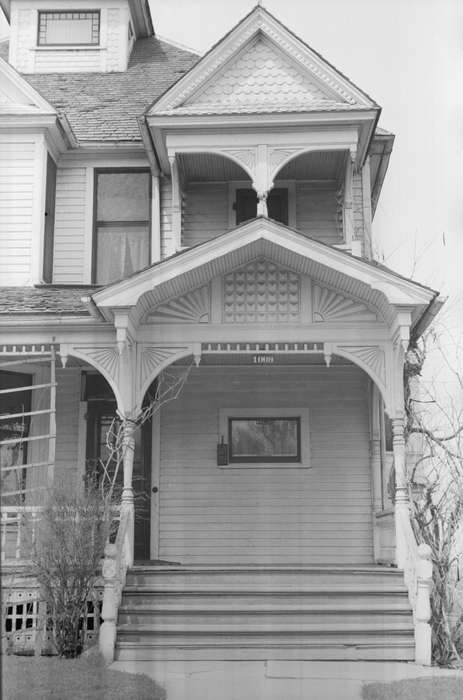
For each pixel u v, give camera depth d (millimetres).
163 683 6246
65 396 9875
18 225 10148
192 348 8438
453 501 8750
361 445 9781
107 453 9727
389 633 7086
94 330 8484
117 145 10633
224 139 9766
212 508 9648
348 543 9539
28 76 12008
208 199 10594
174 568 7969
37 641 7156
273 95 9969
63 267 10430
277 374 9961
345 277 8117
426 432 9031
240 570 7832
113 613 7000
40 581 7125
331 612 7266
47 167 10438
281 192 10602
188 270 8039
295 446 9820
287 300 8531
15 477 9289
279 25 9883
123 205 10617
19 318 8422
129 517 7953
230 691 6098
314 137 9734
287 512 9633
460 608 8164
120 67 12062
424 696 5918
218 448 9766
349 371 9969
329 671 6609
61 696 6109
